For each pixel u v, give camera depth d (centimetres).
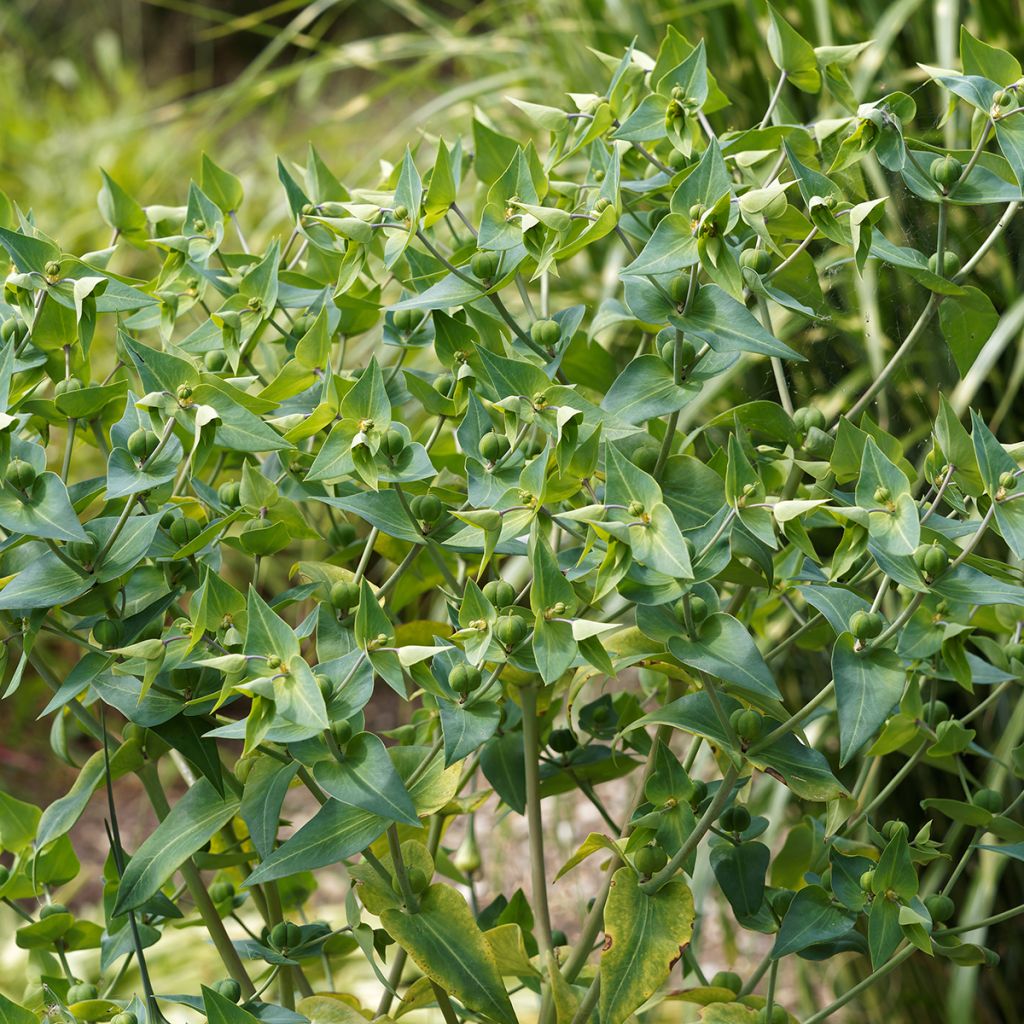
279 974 181
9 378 163
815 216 166
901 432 213
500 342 172
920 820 238
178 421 164
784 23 174
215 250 178
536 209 165
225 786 168
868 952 174
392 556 183
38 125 575
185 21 854
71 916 179
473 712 165
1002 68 167
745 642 163
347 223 168
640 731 181
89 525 165
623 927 166
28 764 418
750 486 162
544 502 164
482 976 166
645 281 165
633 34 274
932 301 169
